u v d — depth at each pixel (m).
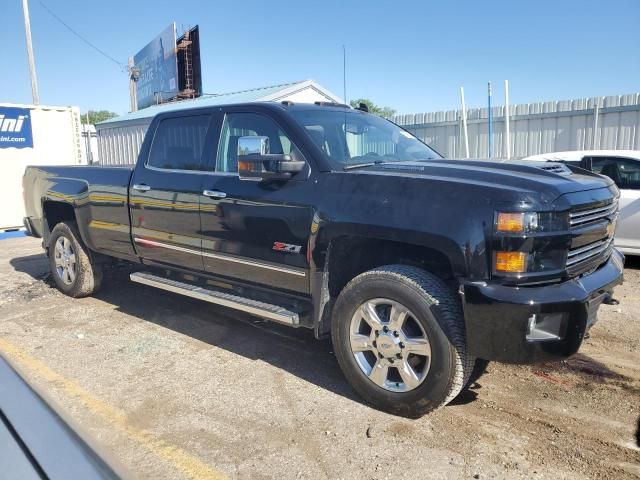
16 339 4.87
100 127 23.55
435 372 3.13
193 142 4.64
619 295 6.07
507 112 12.84
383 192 3.34
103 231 5.45
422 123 15.30
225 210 4.16
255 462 2.93
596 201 3.27
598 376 3.95
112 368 4.20
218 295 4.32
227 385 3.88
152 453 3.02
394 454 2.98
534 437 3.14
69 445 1.14
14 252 9.41
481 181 3.16
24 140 11.88
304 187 3.71
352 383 3.54
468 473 2.80
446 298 3.13
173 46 28.56
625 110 11.53
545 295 2.88
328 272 3.68
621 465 2.86
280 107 4.13
